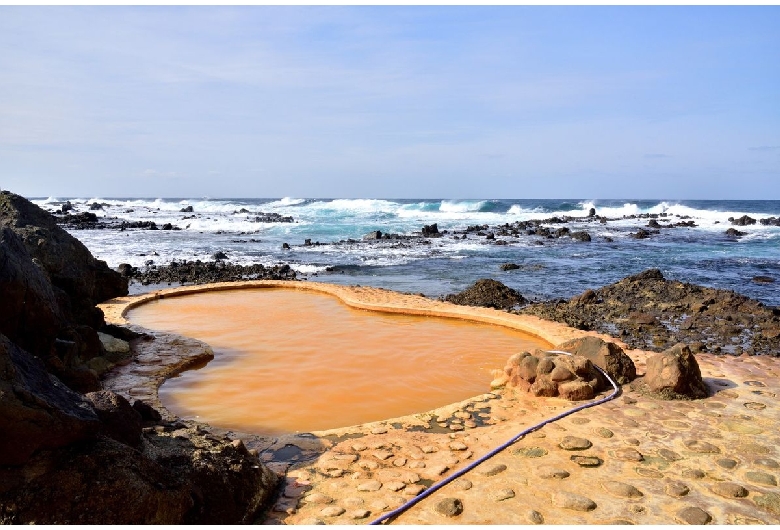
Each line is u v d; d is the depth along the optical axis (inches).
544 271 826.2
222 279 740.0
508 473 194.1
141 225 1660.9
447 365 334.0
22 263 237.8
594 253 1055.6
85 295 356.5
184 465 164.2
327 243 1258.6
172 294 560.7
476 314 451.2
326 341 386.0
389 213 2375.7
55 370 233.6
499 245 1206.3
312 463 206.7
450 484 187.3
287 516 170.4
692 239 1341.0
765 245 1202.0
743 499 175.6
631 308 516.4
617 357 294.4
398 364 335.3
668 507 171.0
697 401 263.9
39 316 238.7
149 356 333.7
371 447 218.8
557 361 287.1
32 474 138.6
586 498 175.5
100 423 153.0
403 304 494.9
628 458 204.1
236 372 318.7
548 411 255.1
